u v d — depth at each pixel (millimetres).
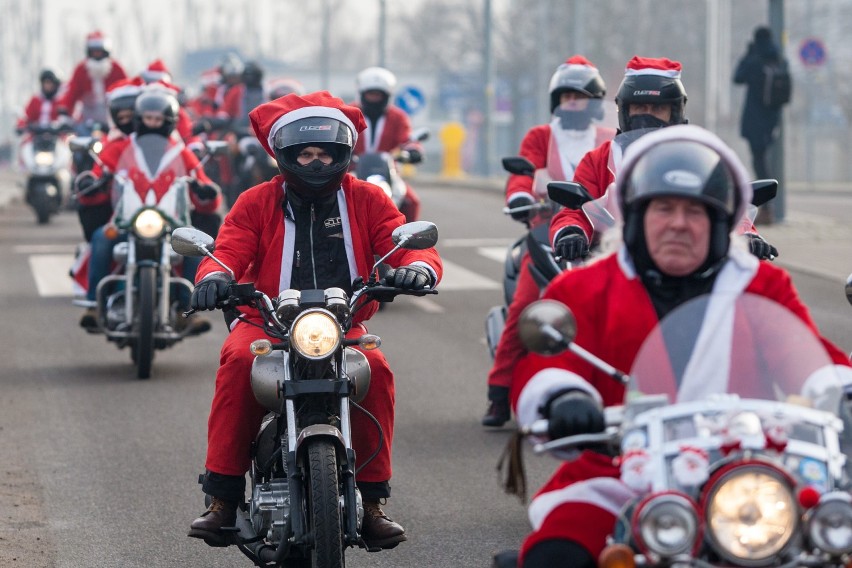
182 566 12805
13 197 60031
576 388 8070
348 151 11750
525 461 16500
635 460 7531
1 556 12922
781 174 42438
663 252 8188
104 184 21984
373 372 11484
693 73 128250
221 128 42062
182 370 22312
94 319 22234
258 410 11422
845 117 106125
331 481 10359
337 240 11930
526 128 136750
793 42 130250
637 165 8266
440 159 156125
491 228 45281
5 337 25406
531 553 7867
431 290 11336
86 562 12852
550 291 8602
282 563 11141
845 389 8297
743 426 7477
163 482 15609
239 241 11727
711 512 7105
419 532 13781
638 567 7266
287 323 10992
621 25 127625
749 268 8336
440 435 17875
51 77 47094
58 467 16219
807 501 7156
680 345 8016
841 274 32000
